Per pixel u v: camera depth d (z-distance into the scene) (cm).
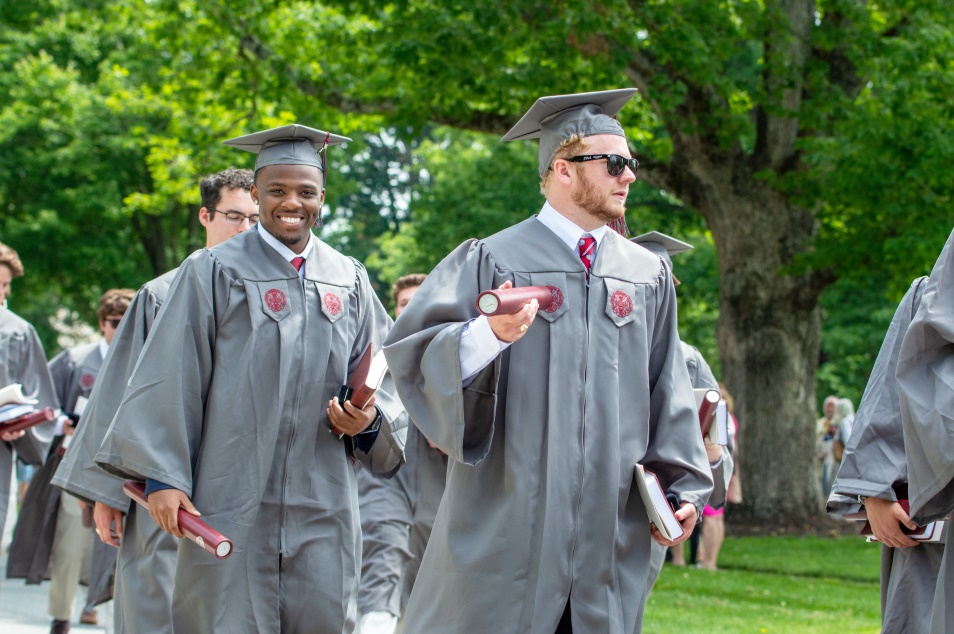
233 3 2206
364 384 621
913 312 601
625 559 527
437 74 1966
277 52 2281
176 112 2580
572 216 545
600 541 516
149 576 715
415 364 514
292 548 627
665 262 571
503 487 517
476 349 491
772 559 1805
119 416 609
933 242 1870
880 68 1964
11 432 919
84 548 1093
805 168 2189
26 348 1007
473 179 3744
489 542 511
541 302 498
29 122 3434
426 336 512
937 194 1961
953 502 514
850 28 2052
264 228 657
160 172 2577
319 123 2375
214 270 635
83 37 3562
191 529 588
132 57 3391
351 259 690
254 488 618
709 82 1967
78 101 3431
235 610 611
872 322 3328
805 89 2144
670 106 1966
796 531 2195
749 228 2269
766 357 2289
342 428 637
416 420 512
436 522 540
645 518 535
